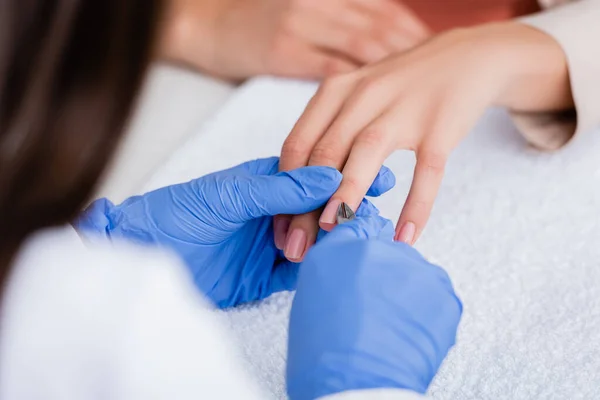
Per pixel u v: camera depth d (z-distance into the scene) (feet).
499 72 2.12
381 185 1.90
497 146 2.26
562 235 2.02
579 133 2.21
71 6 1.03
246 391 1.26
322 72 2.48
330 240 1.63
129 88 1.13
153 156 2.27
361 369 1.45
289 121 2.32
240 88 2.46
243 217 1.81
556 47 2.22
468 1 2.75
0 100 1.06
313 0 2.60
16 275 1.16
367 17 2.60
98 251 1.24
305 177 1.78
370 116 2.01
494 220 2.06
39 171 1.12
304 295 1.53
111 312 1.14
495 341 1.82
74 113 1.10
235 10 2.60
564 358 1.78
